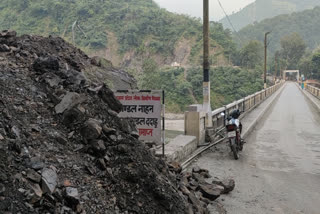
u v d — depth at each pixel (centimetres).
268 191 575
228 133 830
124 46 12150
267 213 473
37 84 477
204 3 1113
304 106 2583
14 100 409
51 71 510
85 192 318
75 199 290
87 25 12494
